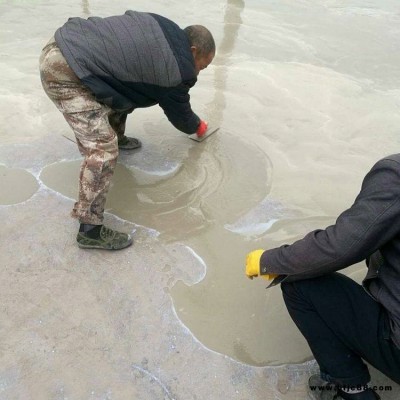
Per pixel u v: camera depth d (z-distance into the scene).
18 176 2.80
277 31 4.82
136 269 2.30
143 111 3.52
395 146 3.28
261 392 1.83
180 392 1.81
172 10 5.06
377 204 1.36
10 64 3.94
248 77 4.00
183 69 2.16
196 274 2.31
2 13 4.76
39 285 2.17
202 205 2.72
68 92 2.11
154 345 1.97
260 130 3.38
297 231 2.59
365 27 5.03
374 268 1.62
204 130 3.07
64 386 1.80
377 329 1.53
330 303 1.59
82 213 2.22
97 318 2.05
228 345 2.00
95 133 2.16
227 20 4.96
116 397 1.78
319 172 3.02
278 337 2.05
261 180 2.93
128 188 2.80
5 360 1.86
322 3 5.57
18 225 2.47
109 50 2.05
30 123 3.26
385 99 3.80
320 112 3.61
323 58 4.38
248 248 2.48
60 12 4.84
